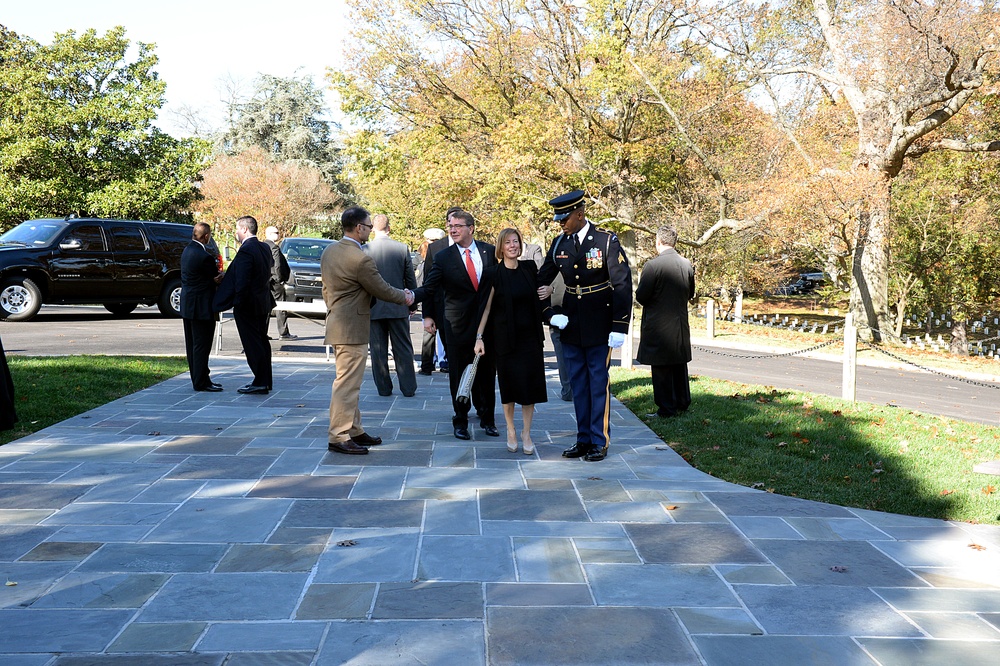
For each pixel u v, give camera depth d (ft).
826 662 10.71
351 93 100.83
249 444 22.35
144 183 95.66
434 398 30.78
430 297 24.54
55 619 11.54
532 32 92.84
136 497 17.31
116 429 23.94
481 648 10.85
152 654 10.57
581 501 17.69
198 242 30.42
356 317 21.43
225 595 12.41
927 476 20.21
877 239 75.56
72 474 18.99
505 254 21.53
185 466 19.90
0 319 56.44
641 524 16.21
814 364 51.78
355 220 21.25
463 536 15.25
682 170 98.63
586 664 10.48
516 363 21.50
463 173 89.61
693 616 12.00
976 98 71.51
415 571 13.48
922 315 101.91
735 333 73.67
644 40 91.30
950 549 15.23
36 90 92.99
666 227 27.14
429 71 99.81
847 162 74.28
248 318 30.04
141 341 47.42
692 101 87.04
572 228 21.50
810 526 16.39
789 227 73.36
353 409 21.77
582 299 21.25
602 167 96.73
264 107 202.90
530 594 12.63
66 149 93.81
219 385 31.04
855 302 77.41
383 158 103.60
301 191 174.09
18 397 27.12
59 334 49.21
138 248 60.39
